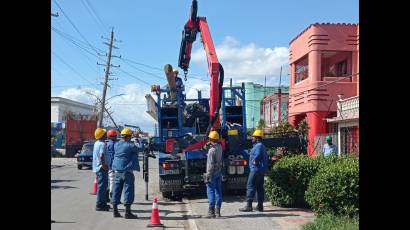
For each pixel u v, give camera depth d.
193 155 14.22
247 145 14.55
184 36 16.12
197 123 15.78
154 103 16.23
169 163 14.21
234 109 15.45
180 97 15.69
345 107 21.66
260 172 11.43
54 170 31.59
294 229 9.15
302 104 26.42
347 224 8.12
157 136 15.60
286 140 15.57
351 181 9.13
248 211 11.52
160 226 10.41
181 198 14.81
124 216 11.61
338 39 24.83
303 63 27.98
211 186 11.02
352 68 24.78
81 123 51.44
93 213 12.34
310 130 24.75
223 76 13.97
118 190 11.62
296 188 11.62
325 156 12.26
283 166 11.75
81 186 20.02
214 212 10.99
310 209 11.60
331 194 9.23
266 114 45.75
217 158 11.04
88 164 32.19
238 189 14.54
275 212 11.30
